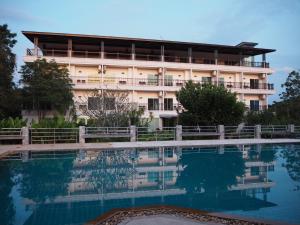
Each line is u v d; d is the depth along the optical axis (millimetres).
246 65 42062
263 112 33094
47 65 31062
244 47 40000
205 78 40281
